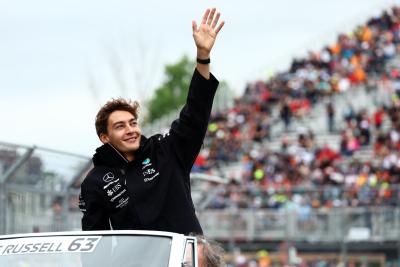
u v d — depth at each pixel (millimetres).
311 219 49062
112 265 10562
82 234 10992
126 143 12703
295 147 67375
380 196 51469
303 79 80125
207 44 12789
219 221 50031
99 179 12742
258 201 53062
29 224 24500
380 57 79812
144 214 12531
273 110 78438
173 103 128125
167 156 12711
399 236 48125
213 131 75688
